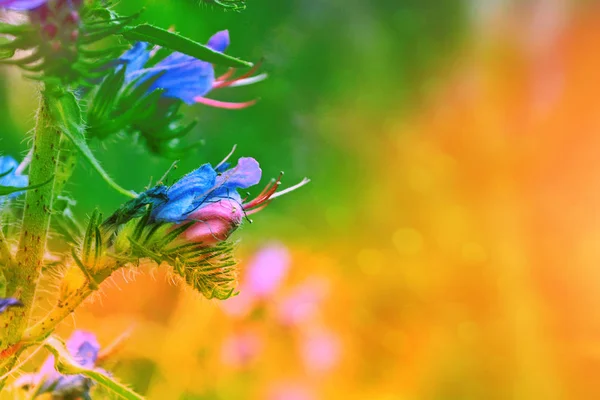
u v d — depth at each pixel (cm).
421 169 104
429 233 100
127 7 49
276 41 100
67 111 42
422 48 109
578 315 88
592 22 97
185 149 45
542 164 98
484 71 100
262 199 45
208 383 68
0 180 44
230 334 70
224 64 42
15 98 70
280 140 102
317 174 106
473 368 88
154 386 64
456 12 105
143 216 44
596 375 86
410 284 96
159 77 44
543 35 98
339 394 83
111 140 45
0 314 43
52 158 43
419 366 91
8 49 42
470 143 101
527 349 88
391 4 113
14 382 46
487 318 91
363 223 104
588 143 96
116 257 44
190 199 44
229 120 95
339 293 95
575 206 96
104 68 43
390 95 110
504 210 96
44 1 41
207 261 44
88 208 81
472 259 94
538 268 92
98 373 43
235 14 87
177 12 56
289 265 73
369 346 92
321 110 106
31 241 44
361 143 109
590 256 92
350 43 110
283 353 74
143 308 76
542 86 98
